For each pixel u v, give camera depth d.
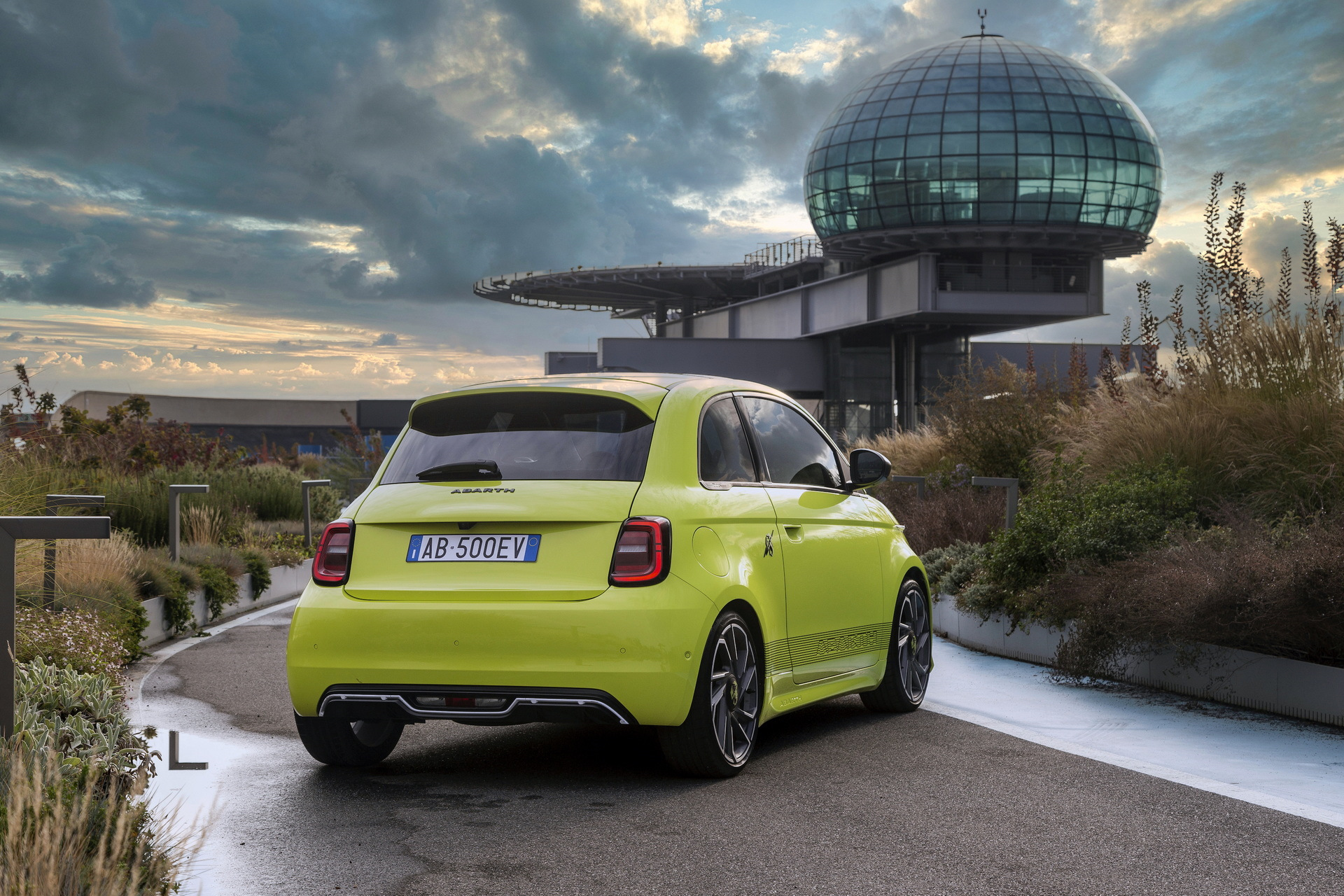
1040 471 14.57
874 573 6.96
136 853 3.29
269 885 3.91
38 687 5.50
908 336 62.09
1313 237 11.69
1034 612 9.24
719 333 76.06
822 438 7.18
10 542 4.30
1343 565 6.95
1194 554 8.07
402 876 4.01
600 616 4.96
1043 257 55.62
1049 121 52.47
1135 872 4.07
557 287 81.19
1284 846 4.37
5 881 2.92
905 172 53.03
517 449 5.56
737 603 5.50
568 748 6.18
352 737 5.57
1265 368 11.15
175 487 12.41
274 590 15.77
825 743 6.30
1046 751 6.08
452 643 5.04
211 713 7.21
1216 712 7.19
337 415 77.56
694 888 3.89
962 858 4.21
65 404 22.09
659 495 5.26
